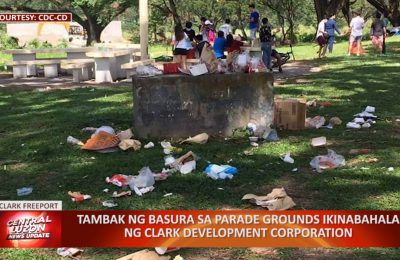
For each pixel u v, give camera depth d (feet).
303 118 23.50
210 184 16.55
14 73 51.13
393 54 59.93
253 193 15.74
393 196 15.17
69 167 18.78
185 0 146.00
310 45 97.81
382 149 20.24
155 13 135.85
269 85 23.04
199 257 11.94
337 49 74.69
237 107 22.65
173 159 18.72
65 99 33.73
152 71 23.00
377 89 34.32
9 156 20.54
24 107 31.07
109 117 26.66
